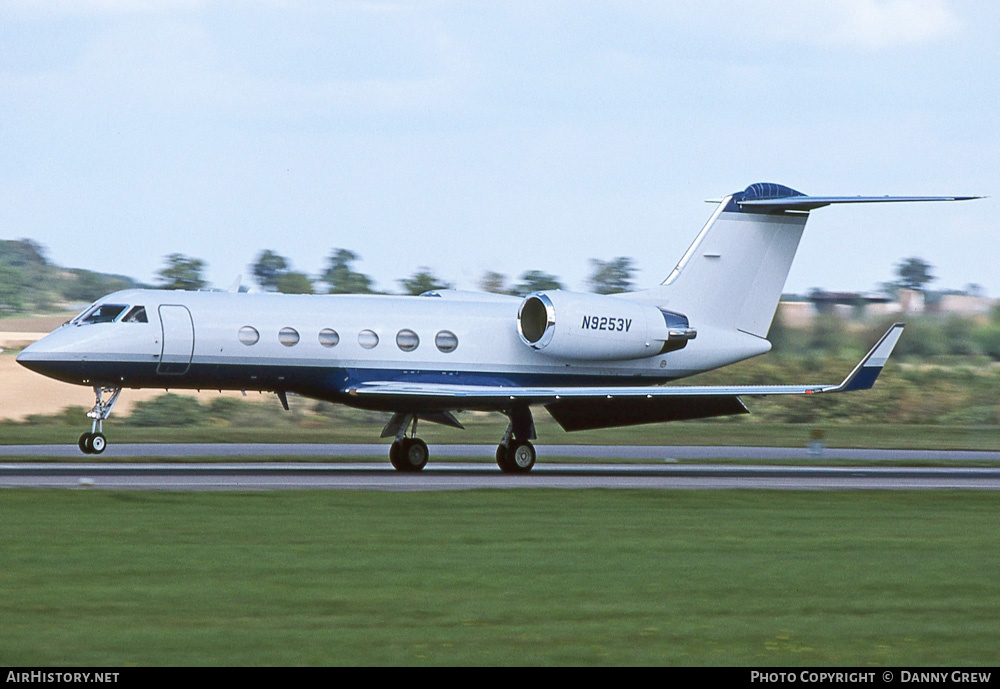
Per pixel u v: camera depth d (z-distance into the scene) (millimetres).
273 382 108438
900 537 66938
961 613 45938
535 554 58125
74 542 58969
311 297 112688
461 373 115000
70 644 38969
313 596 46969
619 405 114500
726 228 126062
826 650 39906
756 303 127312
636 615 44719
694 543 62812
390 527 66812
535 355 118188
